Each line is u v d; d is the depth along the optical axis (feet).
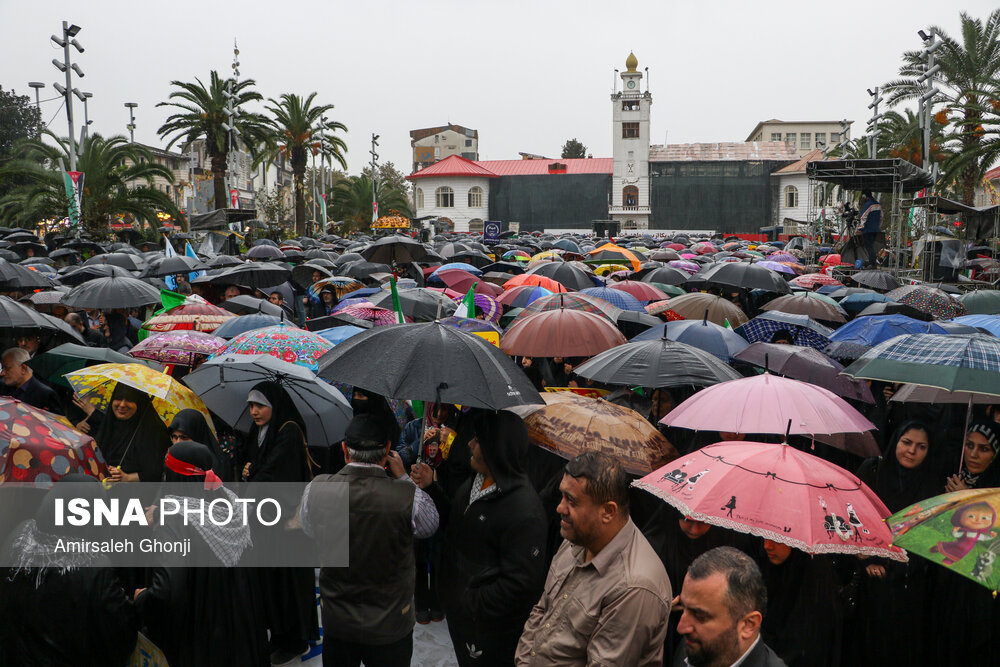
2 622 10.80
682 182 283.79
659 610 9.47
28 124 210.18
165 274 43.32
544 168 294.46
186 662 12.00
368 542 11.93
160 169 110.52
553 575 10.52
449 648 16.70
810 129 376.07
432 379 12.24
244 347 18.88
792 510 10.80
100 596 11.01
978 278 70.13
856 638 13.69
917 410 20.44
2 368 19.40
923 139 80.33
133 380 16.01
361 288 38.55
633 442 14.84
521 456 12.24
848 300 35.73
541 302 26.22
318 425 16.61
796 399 14.69
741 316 29.66
